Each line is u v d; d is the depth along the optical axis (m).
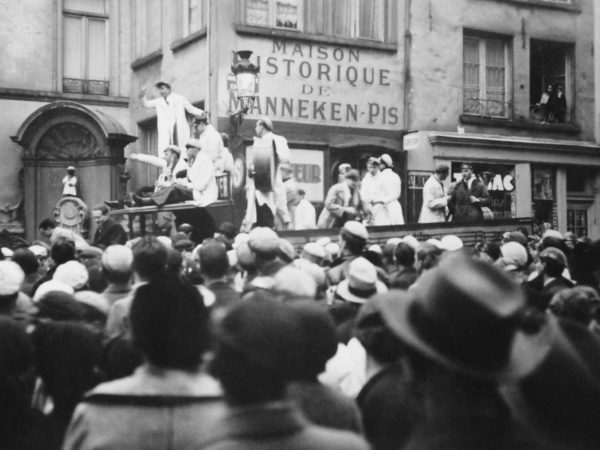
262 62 21.64
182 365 3.22
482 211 19.09
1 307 5.28
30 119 23.25
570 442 2.32
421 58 23.72
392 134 23.23
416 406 3.05
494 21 24.81
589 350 2.90
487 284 2.26
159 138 20.09
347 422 3.39
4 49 24.31
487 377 2.22
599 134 26.39
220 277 6.54
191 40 22.12
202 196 16.77
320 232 14.95
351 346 5.07
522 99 25.23
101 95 25.09
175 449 3.06
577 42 26.12
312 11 22.34
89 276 7.25
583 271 8.17
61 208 22.19
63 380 4.52
